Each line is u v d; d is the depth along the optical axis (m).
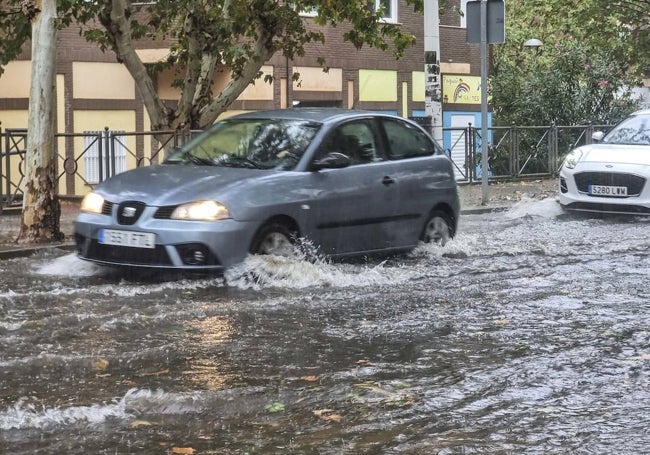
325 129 13.48
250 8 20.98
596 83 36.69
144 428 6.65
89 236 12.48
